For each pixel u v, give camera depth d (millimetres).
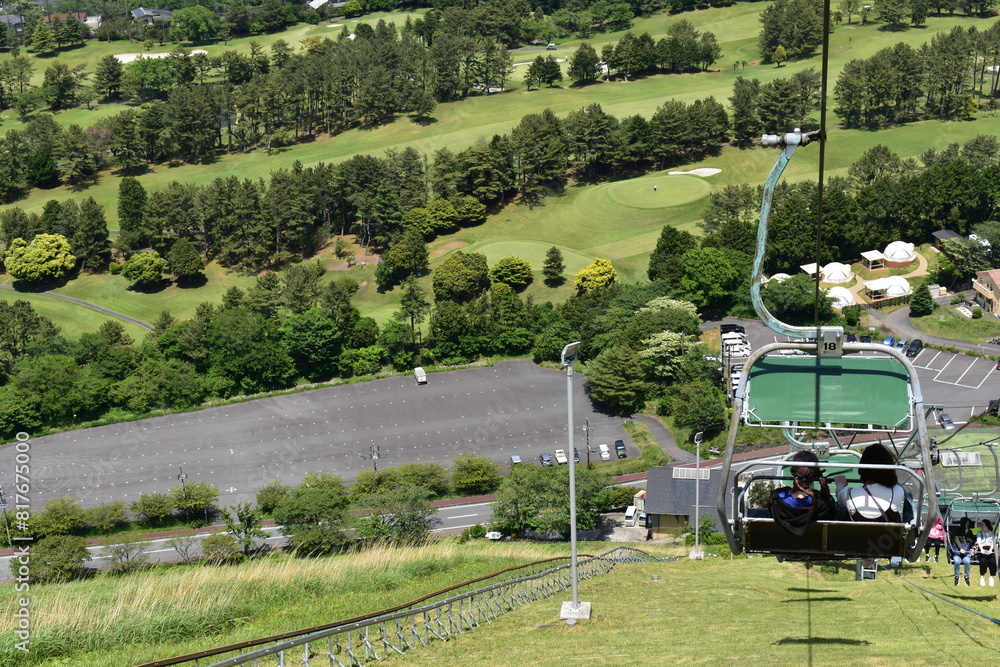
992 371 124500
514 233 195625
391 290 177625
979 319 138125
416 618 33406
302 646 30016
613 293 150125
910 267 156875
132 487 115125
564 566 47156
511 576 45188
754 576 41844
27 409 127750
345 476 115438
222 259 197500
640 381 122250
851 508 15414
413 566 47594
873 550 15516
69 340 156125
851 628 25188
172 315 181000
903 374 15148
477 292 170625
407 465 107875
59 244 191750
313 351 139125
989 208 164750
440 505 105250
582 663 23844
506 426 124000
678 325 135250
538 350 139000
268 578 41812
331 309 145750
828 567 42344
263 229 191625
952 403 117438
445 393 133500
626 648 25328
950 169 164875
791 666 20516
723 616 29891
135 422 130250
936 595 29516
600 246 186500
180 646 32938
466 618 32375
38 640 32969
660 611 32688
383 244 194125
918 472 15797
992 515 30062
